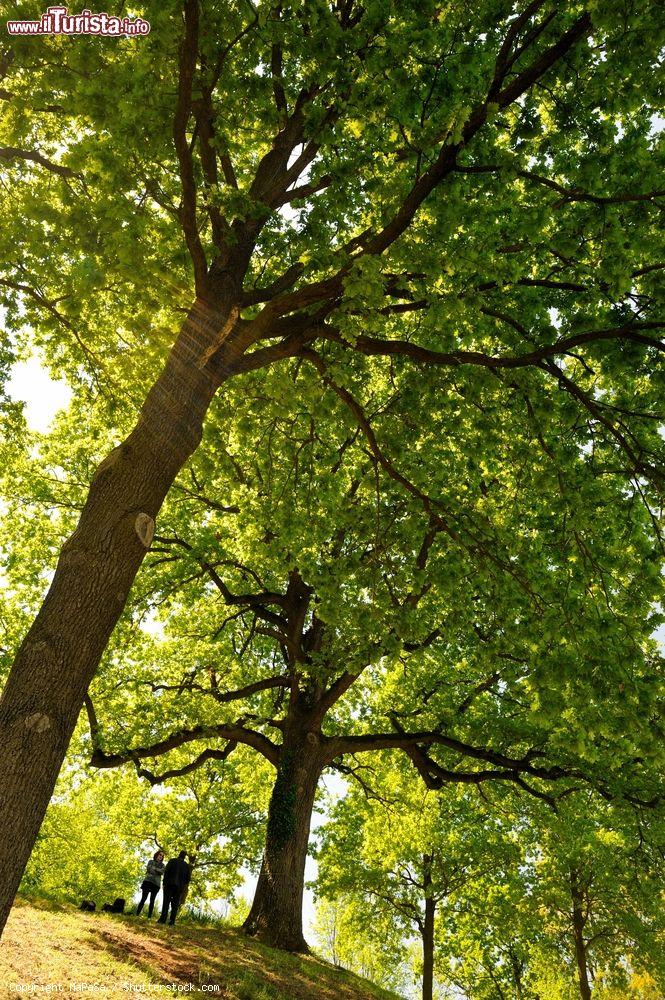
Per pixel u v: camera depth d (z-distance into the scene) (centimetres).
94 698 1727
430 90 710
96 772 1866
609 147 760
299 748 1691
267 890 1562
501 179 736
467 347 1074
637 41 635
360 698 2180
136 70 732
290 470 1185
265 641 2108
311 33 722
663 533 914
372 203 912
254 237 880
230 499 1645
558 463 932
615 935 2447
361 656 1002
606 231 743
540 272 917
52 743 504
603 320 849
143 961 952
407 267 746
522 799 1914
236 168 1116
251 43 820
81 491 1917
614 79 707
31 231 927
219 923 1700
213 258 940
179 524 1861
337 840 2717
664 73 673
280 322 829
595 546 936
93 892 3475
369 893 2705
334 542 1558
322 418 1023
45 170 1130
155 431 665
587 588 902
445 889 2541
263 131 946
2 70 892
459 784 2220
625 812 1577
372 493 1365
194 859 3155
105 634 566
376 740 1714
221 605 1962
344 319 733
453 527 991
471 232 828
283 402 902
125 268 852
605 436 944
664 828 1574
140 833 3175
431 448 1184
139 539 605
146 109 741
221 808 3145
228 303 802
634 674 827
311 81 834
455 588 1070
